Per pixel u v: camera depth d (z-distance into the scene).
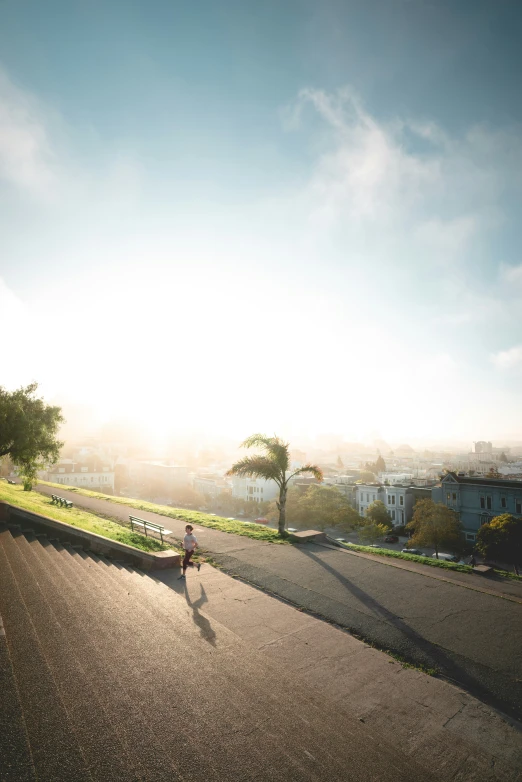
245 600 11.00
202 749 4.54
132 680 5.87
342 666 8.08
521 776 5.53
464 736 6.27
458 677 7.81
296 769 4.45
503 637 9.32
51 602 8.47
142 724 4.85
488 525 49.47
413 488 81.25
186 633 8.02
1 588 8.84
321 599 11.25
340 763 4.79
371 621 10.02
